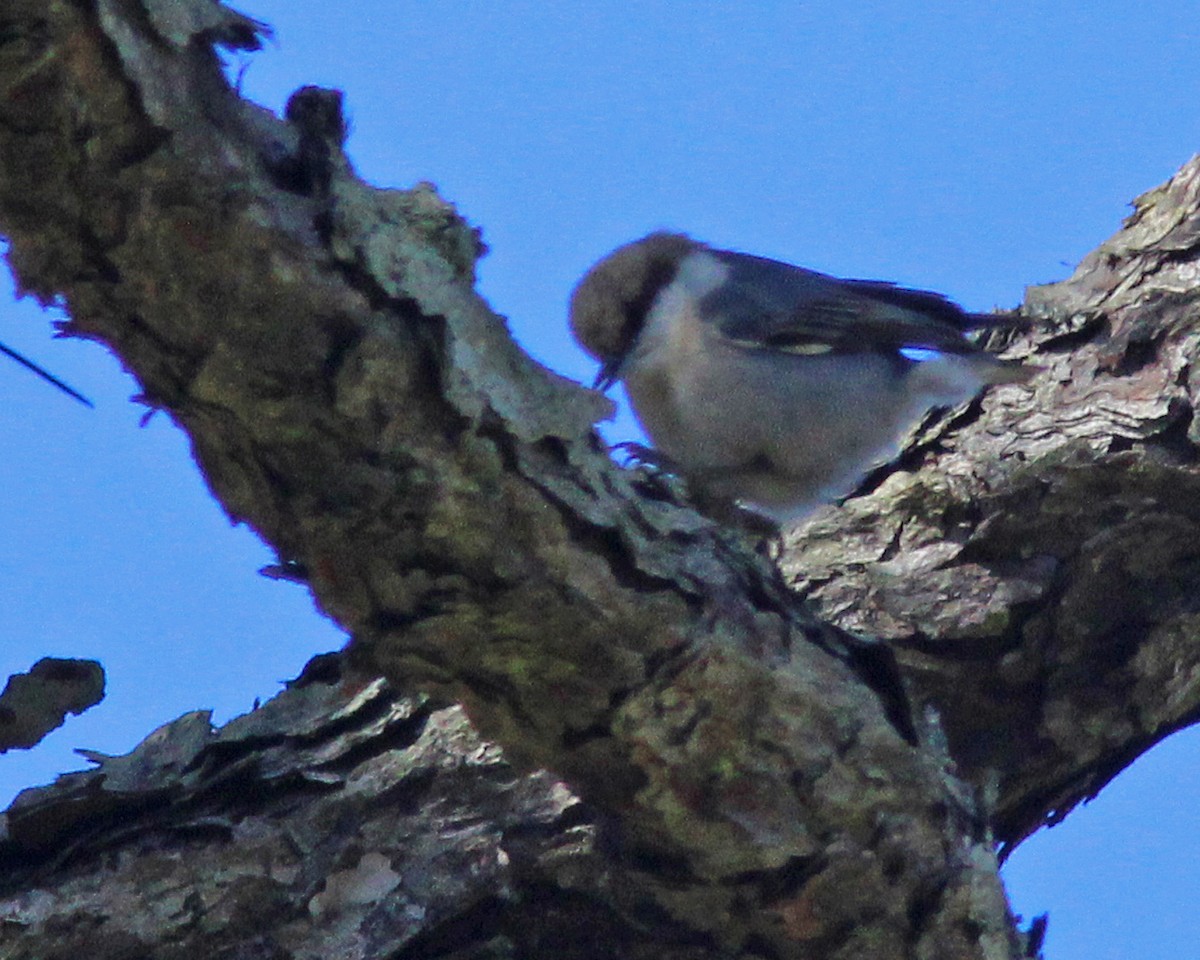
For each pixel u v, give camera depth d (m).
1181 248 8.62
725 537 6.03
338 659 7.28
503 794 6.70
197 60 4.60
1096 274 8.87
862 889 5.98
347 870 6.62
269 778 6.81
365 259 4.87
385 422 4.98
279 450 5.02
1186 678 7.76
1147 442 7.97
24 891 6.53
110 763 6.98
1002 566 7.82
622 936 6.54
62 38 4.23
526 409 5.31
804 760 5.80
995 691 7.63
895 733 5.95
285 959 6.46
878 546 8.09
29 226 4.56
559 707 5.62
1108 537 7.83
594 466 5.60
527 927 6.61
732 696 5.66
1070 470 7.93
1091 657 7.70
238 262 4.66
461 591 5.31
